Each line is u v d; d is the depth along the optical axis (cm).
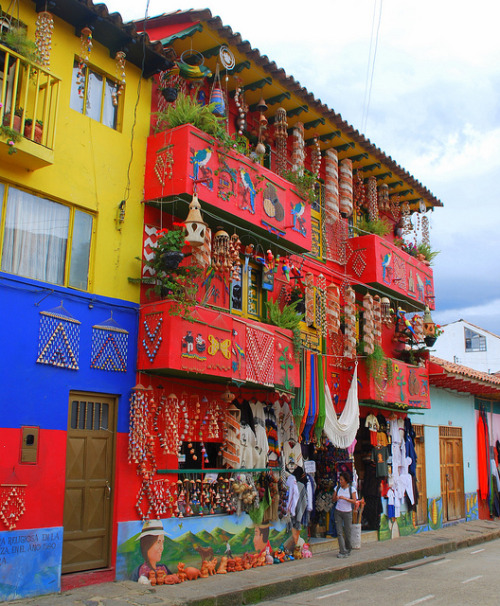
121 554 879
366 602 872
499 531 1745
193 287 972
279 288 1262
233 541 1049
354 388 1323
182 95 1034
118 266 940
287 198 1187
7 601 734
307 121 1353
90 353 877
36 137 816
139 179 995
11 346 784
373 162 1552
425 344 1700
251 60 1134
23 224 836
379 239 1461
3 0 830
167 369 893
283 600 898
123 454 902
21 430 781
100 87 976
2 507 749
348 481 1229
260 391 1163
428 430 1783
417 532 1641
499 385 1873
